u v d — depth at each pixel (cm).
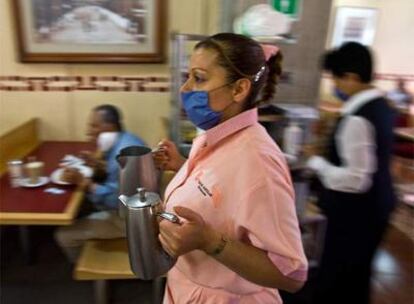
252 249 69
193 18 238
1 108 245
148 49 240
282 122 167
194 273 86
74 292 201
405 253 254
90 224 178
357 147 143
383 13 358
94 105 250
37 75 241
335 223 161
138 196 81
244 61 75
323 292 178
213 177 77
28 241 222
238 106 80
